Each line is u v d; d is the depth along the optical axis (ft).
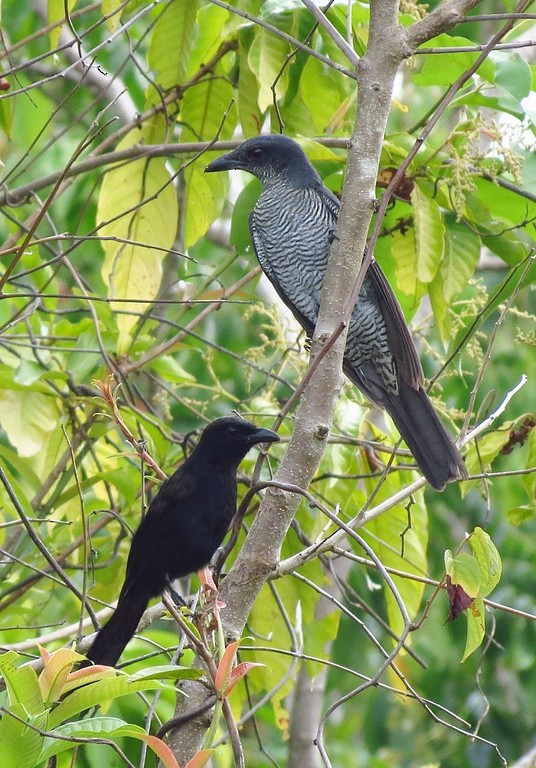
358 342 33.68
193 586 38.22
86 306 38.19
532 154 34.42
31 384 33.14
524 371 53.26
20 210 49.55
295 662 28.76
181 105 37.06
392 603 34.19
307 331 35.04
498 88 30.96
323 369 23.54
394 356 32.30
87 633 28.73
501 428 32.94
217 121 37.22
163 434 32.89
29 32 53.57
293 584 33.76
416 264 32.12
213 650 21.56
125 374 34.47
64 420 35.63
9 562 30.09
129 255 35.22
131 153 33.68
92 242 54.85
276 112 33.58
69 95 26.04
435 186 32.40
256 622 33.83
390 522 34.45
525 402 53.01
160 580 26.04
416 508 34.58
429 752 56.08
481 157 32.53
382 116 24.49
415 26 24.61
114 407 22.07
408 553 34.40
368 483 34.91
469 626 21.26
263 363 43.73
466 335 28.50
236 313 55.67
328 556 32.96
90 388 33.47
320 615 35.63
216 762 34.65
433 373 50.62
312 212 34.19
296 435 23.40
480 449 32.76
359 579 53.11
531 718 54.29
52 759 21.63
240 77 34.73
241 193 35.86
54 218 52.54
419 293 34.30
